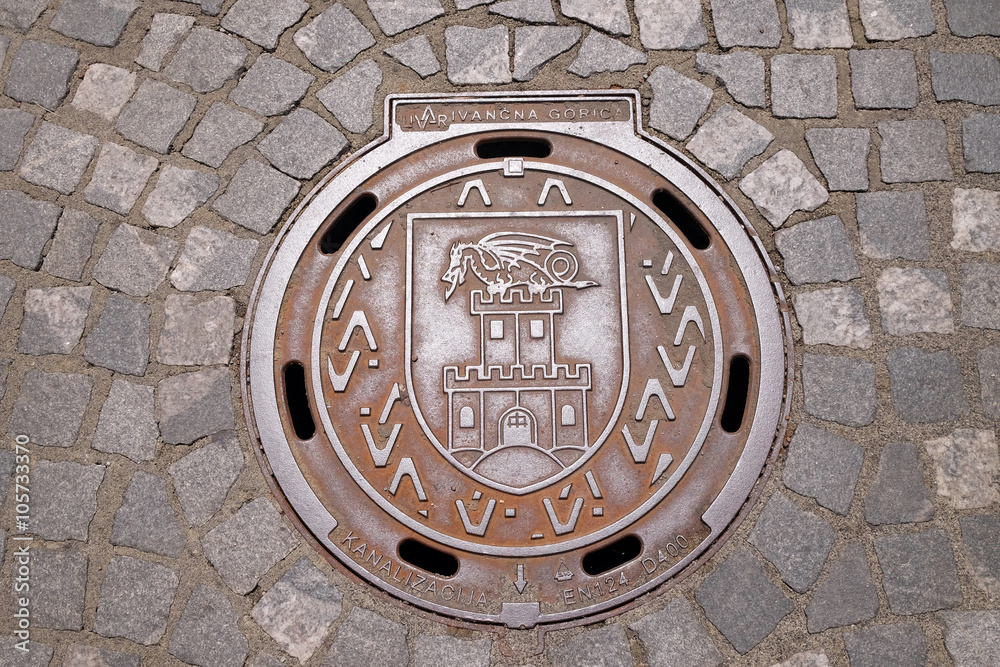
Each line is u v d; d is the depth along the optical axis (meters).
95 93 2.90
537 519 2.53
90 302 2.73
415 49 2.92
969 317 2.71
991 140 2.86
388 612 2.50
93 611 2.52
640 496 2.55
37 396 2.66
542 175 2.78
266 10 2.95
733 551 2.53
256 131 2.86
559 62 2.91
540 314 2.65
